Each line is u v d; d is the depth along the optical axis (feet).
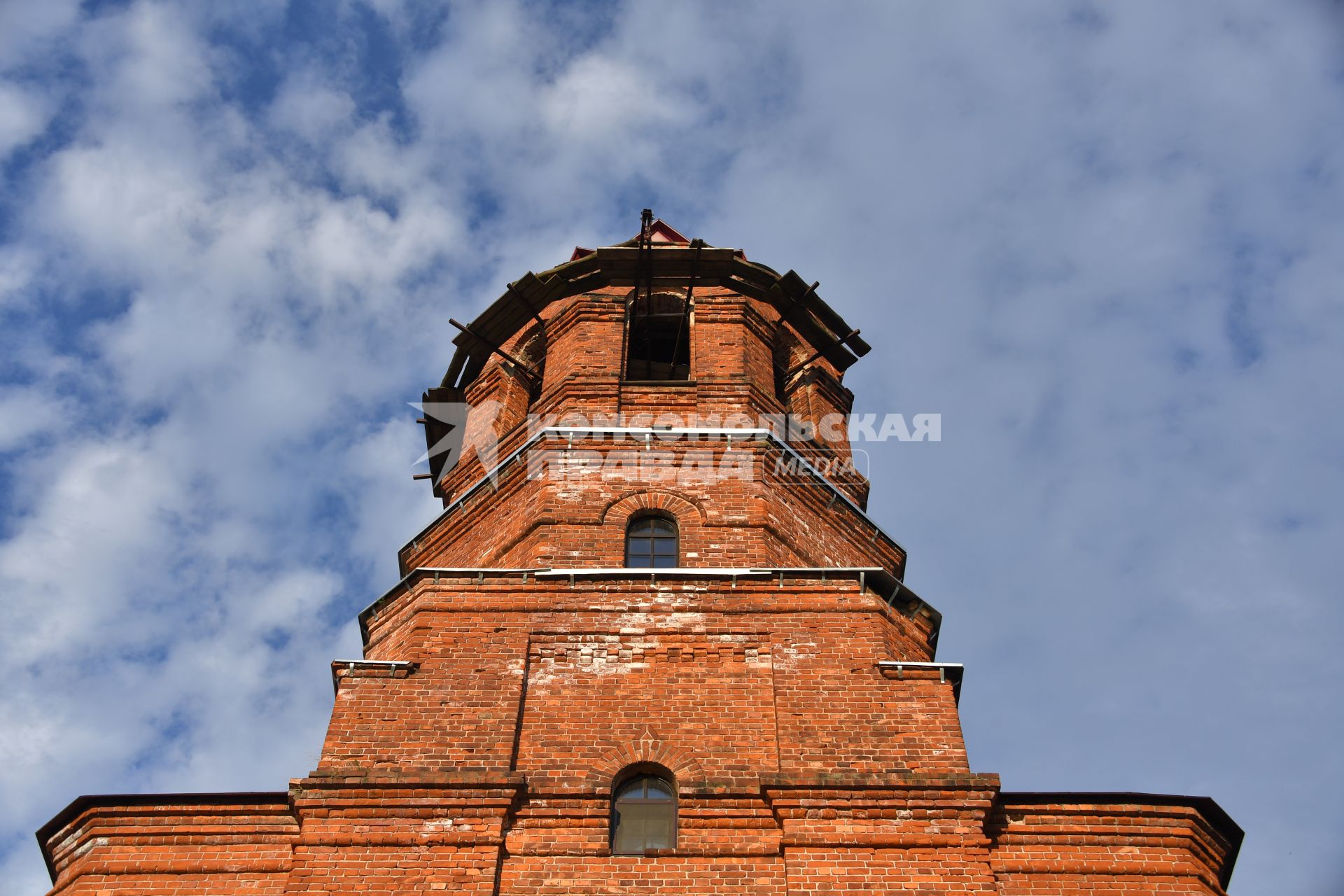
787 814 53.16
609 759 56.39
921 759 55.98
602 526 69.62
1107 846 54.65
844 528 75.20
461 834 52.54
